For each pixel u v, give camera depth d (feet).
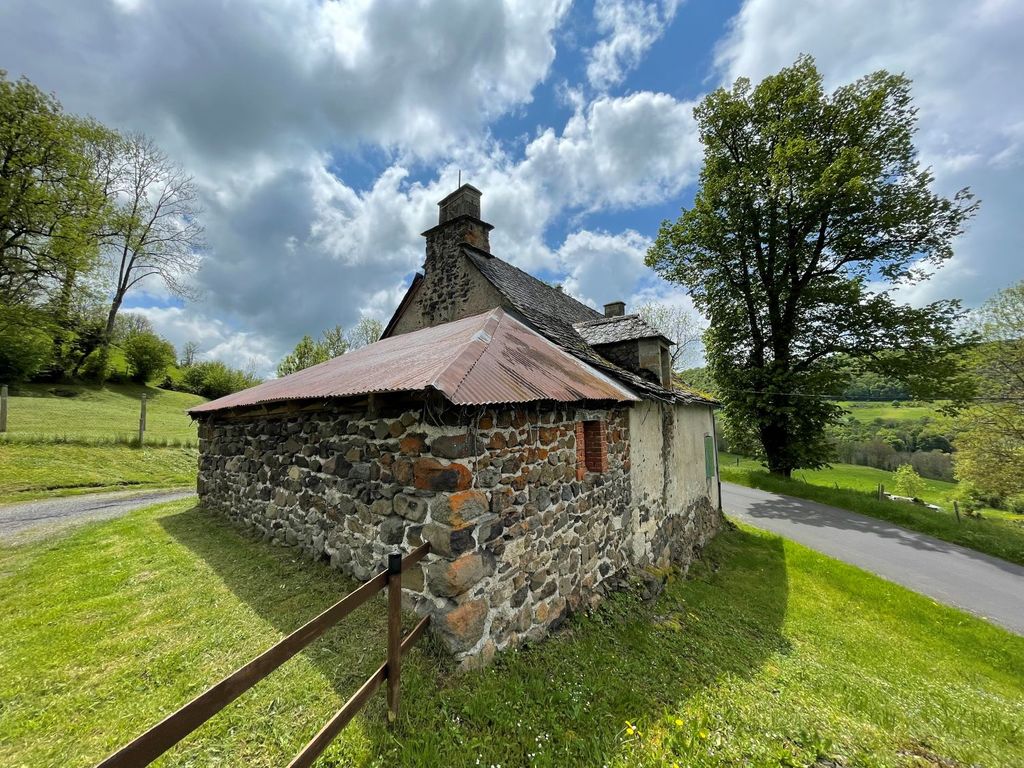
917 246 49.44
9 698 9.02
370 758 7.95
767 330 58.29
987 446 54.54
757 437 62.54
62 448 37.70
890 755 10.34
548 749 8.82
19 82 49.96
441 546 11.05
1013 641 20.75
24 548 18.57
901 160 49.78
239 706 8.91
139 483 36.24
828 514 44.16
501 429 12.76
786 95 54.19
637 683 11.91
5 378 63.46
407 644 9.70
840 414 52.49
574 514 16.11
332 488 15.58
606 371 21.67
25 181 51.37
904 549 34.19
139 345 90.38
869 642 19.44
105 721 8.47
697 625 17.46
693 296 63.72
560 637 13.87
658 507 23.84
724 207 56.49
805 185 50.78
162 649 10.94
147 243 77.20
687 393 32.22
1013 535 36.88
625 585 18.45
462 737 8.70
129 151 68.90
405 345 22.09
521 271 36.35
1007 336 55.67
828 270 53.93
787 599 23.63
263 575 15.25
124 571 15.84
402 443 12.54
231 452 22.91
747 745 9.76
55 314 58.39
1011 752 11.47
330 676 9.87
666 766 8.78
